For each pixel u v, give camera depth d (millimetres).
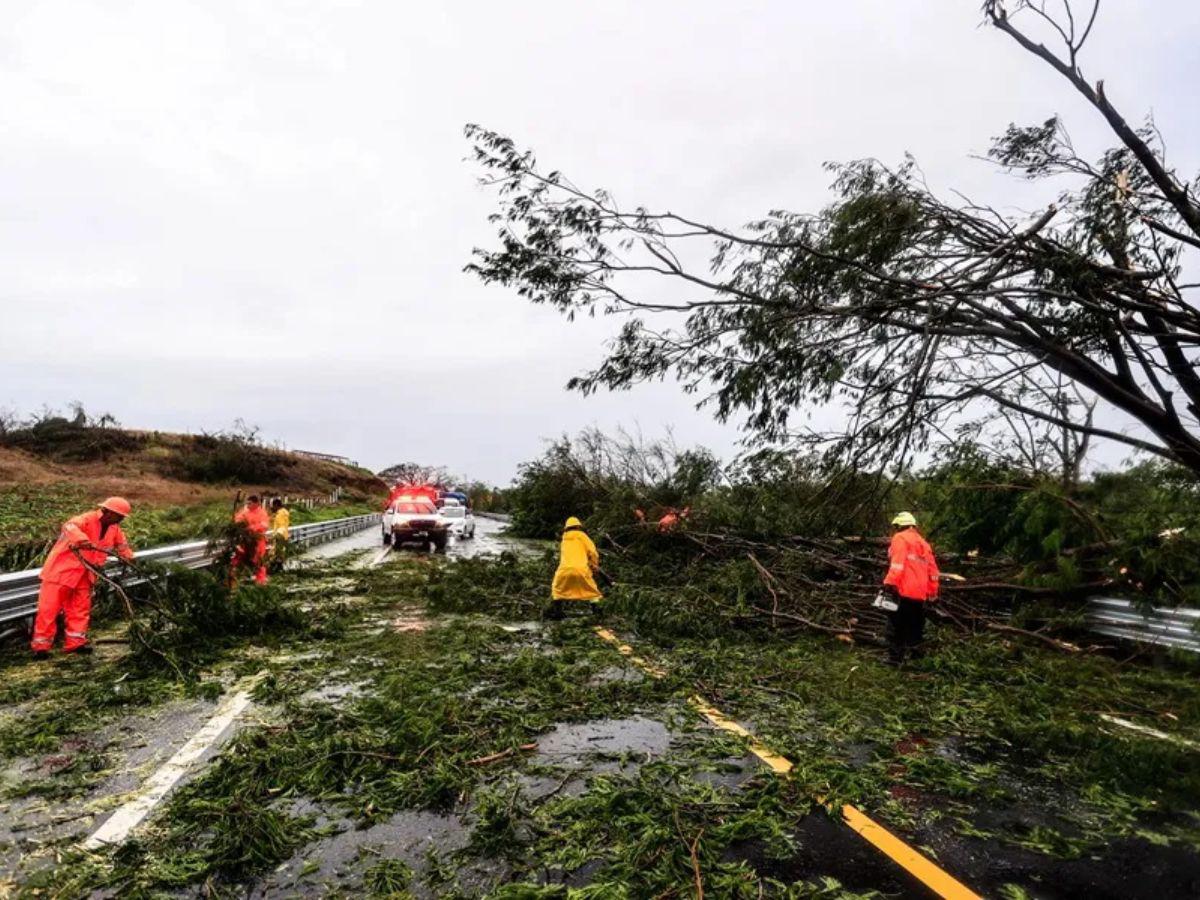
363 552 22344
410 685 6348
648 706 6074
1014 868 3404
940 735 5457
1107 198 7043
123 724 5449
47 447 42531
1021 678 7059
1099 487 9445
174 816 3809
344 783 4352
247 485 46688
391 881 3211
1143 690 6766
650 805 3959
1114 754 4668
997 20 7199
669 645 8617
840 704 6156
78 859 3387
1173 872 3379
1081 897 3141
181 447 49562
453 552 22359
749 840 3652
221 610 8539
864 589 10008
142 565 8320
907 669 7426
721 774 4559
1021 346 7492
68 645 7617
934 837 3729
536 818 3855
